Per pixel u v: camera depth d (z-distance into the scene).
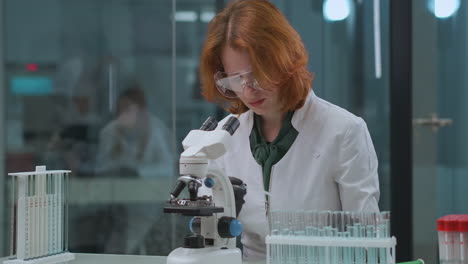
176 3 4.31
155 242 3.51
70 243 4.30
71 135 4.53
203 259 1.35
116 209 4.39
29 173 1.58
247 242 1.89
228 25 1.60
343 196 1.76
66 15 4.48
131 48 4.42
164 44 4.36
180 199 1.35
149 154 4.38
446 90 3.34
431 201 3.35
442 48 3.33
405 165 3.31
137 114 4.41
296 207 1.79
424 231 3.35
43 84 4.55
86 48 4.48
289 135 1.83
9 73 4.54
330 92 3.52
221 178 1.47
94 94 4.49
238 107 1.89
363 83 3.46
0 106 4.55
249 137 1.90
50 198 1.63
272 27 1.56
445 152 3.34
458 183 3.33
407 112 3.31
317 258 1.33
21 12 4.49
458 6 3.32
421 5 3.33
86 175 4.48
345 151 1.75
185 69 4.33
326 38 3.52
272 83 1.57
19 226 1.57
